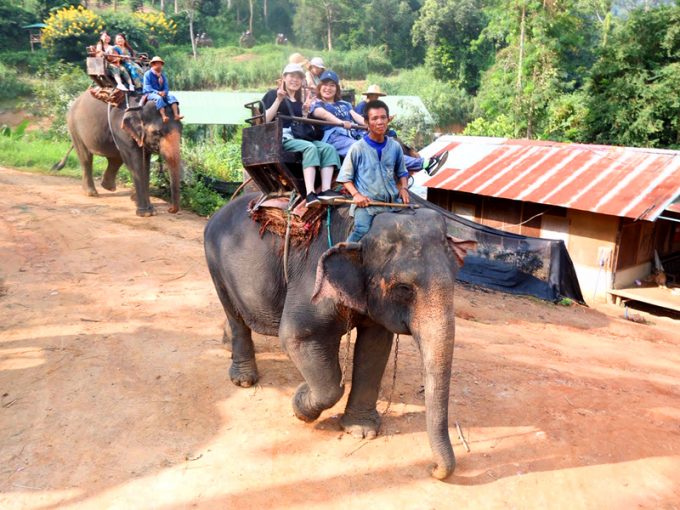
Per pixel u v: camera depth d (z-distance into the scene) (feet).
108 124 42.65
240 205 17.83
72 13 154.71
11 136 81.51
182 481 14.46
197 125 115.24
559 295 45.83
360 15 257.55
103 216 40.60
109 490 14.16
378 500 13.91
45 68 123.24
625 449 16.65
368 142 14.23
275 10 267.39
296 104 17.13
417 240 12.48
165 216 42.14
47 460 15.21
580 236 54.03
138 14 213.05
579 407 19.17
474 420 17.57
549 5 103.76
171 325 23.40
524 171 59.16
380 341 15.57
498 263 48.19
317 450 15.67
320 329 14.69
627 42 90.63
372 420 16.34
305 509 13.61
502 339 28.27
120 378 19.16
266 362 20.54
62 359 20.27
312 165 15.25
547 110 103.60
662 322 46.47
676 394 22.71
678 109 85.76
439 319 12.01
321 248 14.87
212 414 17.29
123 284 27.84
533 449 16.21
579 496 14.39
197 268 30.76
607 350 30.86
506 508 13.79
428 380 12.17
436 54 215.10
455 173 61.77
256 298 16.67
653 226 56.54
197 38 225.76
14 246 32.53
